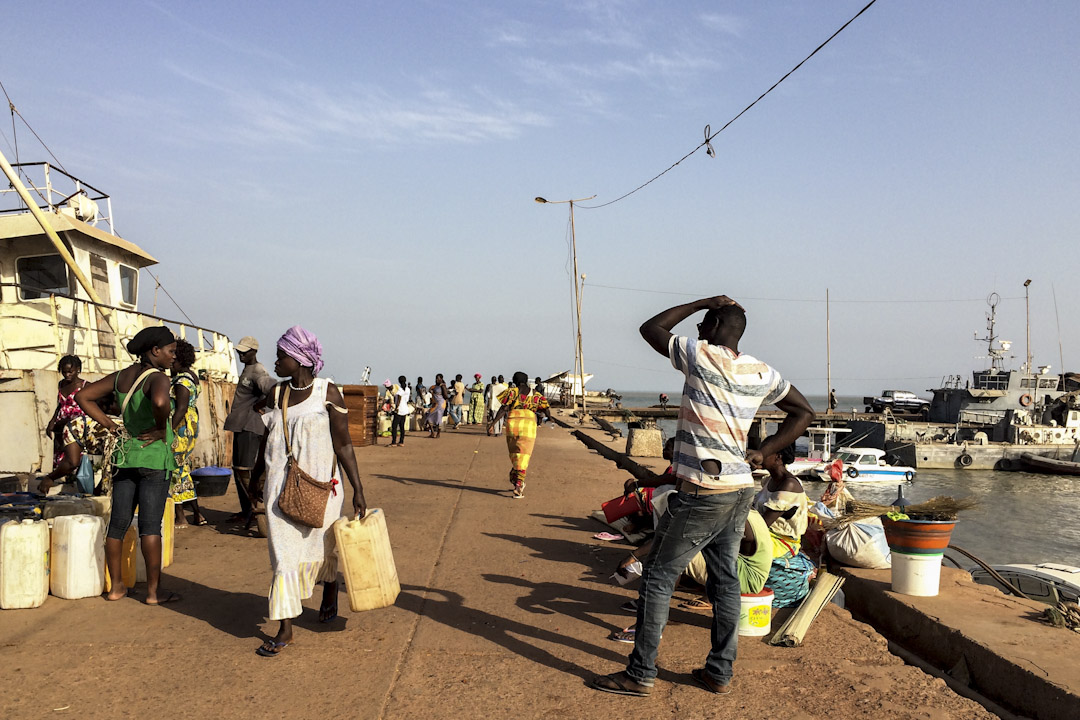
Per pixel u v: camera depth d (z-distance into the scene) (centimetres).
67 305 1355
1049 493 4566
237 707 396
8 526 543
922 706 411
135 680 426
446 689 424
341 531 469
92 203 1457
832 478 726
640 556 596
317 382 476
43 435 1032
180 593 591
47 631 498
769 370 418
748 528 513
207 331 1739
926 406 7338
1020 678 442
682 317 434
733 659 425
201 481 938
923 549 584
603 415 5934
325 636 502
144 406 551
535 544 798
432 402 2458
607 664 464
